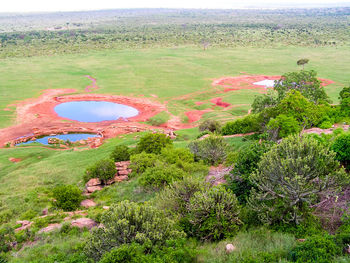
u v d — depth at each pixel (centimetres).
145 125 6269
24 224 2014
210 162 2838
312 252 990
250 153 1742
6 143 5431
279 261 984
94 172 2891
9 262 1483
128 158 3628
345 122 3120
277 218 1355
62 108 7388
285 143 1484
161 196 1789
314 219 1312
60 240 1659
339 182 1270
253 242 1198
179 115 6744
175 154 2875
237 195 1731
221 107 7188
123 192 2531
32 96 8094
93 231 1339
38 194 2847
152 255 1129
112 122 6519
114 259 1071
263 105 4669
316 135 2355
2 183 3409
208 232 1394
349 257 949
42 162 4166
